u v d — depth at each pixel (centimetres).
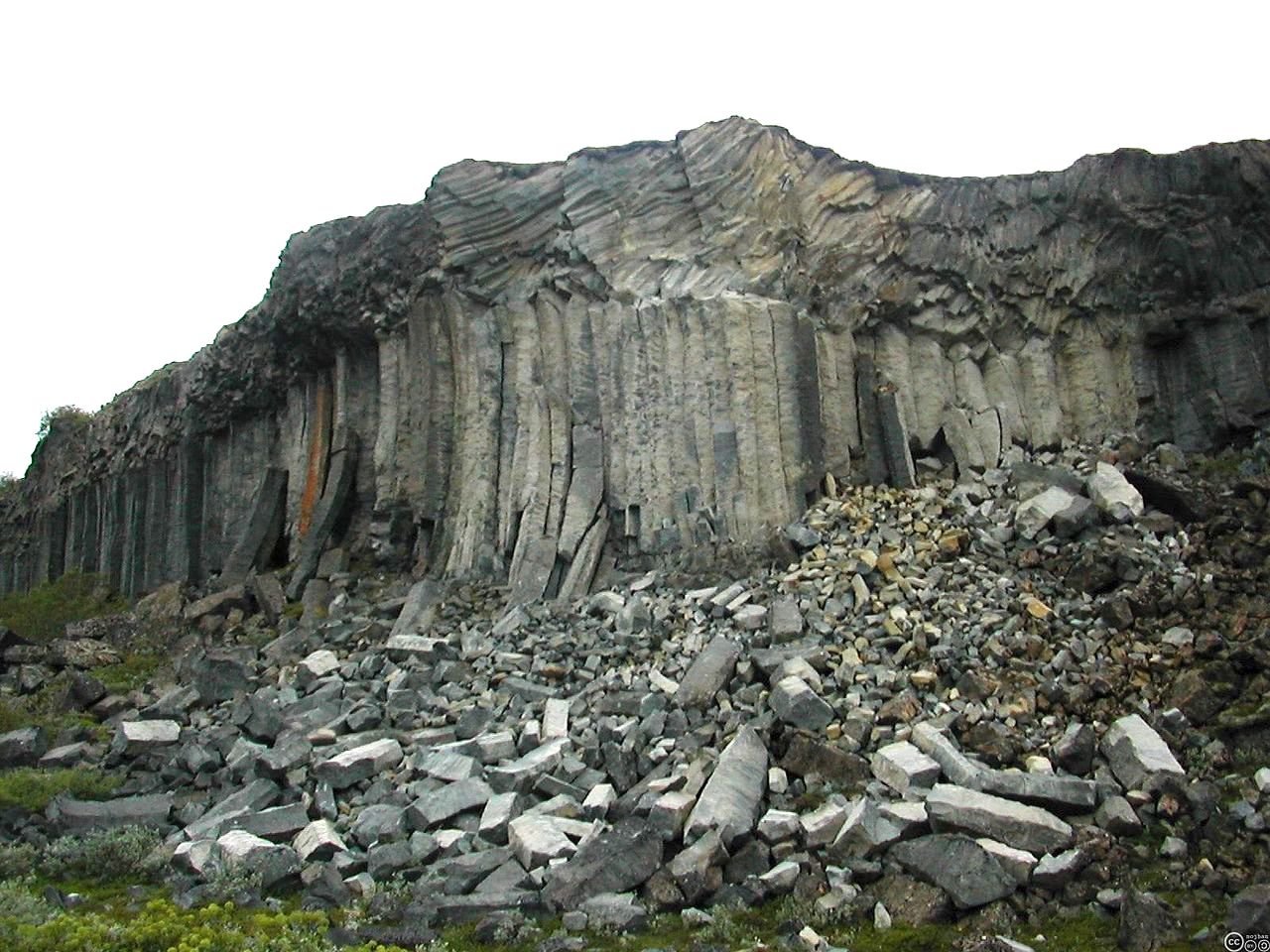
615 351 2272
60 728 1958
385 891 1238
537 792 1401
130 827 1477
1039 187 2372
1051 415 2250
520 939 1118
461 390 2411
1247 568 1648
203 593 2877
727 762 1330
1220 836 1167
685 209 2395
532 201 2447
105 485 3778
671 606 1850
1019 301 2336
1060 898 1111
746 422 2131
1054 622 1582
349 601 2333
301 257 2802
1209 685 1409
